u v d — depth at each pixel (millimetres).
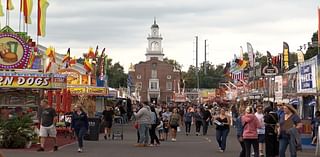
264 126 18984
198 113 36250
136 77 140875
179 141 29438
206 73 166000
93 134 28453
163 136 30656
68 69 39500
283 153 15805
